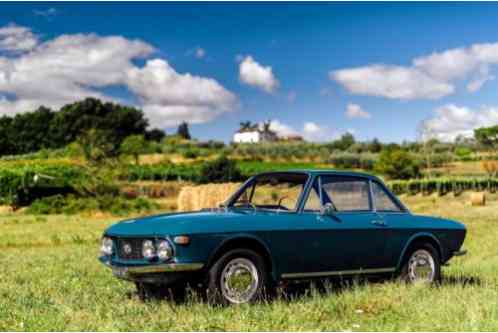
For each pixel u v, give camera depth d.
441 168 68.44
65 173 45.94
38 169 44.47
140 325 6.16
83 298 7.74
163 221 7.04
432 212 30.75
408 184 47.66
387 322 6.35
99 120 119.94
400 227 8.28
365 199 8.24
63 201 36.22
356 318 6.52
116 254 7.16
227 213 7.46
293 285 8.41
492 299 7.32
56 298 7.70
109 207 34.62
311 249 7.48
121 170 38.50
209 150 92.00
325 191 7.87
